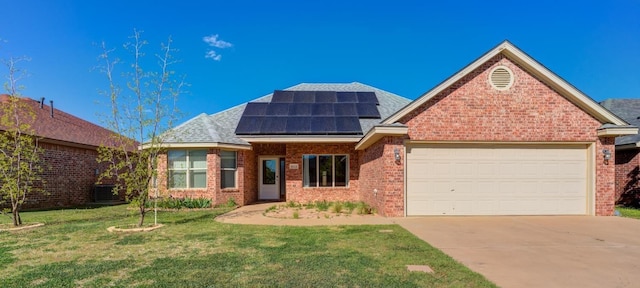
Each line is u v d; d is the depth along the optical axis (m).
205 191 15.91
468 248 7.51
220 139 15.99
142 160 10.55
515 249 7.43
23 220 11.77
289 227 10.03
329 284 5.16
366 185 15.57
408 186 12.07
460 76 11.91
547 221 11.02
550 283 5.30
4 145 10.76
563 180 12.29
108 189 19.58
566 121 12.16
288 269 5.88
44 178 16.28
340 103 19.27
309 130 16.77
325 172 17.72
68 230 9.69
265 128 17.06
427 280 5.34
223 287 5.05
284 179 19.22
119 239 8.44
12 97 10.73
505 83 12.10
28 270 5.91
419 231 9.38
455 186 12.11
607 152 12.17
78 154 18.50
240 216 12.61
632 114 18.98
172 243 7.95
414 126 11.92
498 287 5.09
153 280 5.38
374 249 7.30
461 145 12.17
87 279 5.45
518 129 12.05
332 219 11.65
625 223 10.65
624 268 6.08
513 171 12.23
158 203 14.89
